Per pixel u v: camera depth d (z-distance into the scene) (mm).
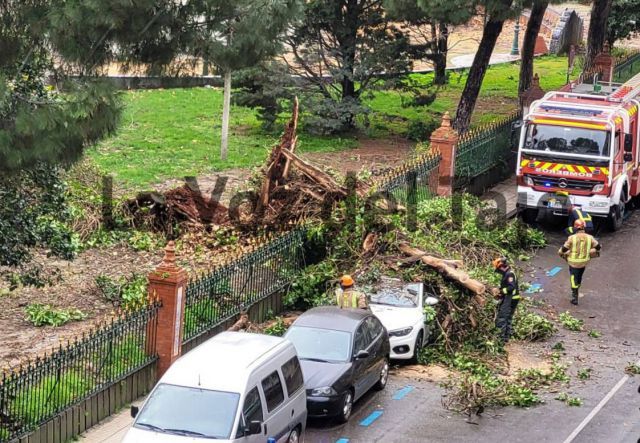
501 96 44406
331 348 17859
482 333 21203
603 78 40719
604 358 21203
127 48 16219
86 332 19938
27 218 17969
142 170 30531
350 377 17469
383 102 41625
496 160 32906
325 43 35469
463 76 47656
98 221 25547
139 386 17875
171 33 16484
